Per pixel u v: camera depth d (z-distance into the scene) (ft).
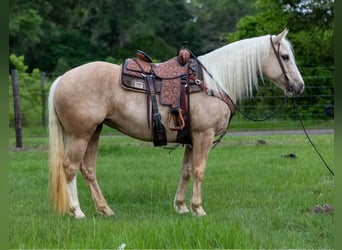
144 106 22.22
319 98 78.23
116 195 27.58
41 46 136.67
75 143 22.16
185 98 22.24
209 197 26.94
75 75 22.20
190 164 23.77
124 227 19.44
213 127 22.80
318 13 81.20
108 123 23.06
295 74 23.86
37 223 20.35
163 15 152.15
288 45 24.03
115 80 22.26
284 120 76.02
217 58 23.34
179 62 22.95
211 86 22.75
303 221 20.99
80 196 27.68
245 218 21.26
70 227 19.67
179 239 17.71
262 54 23.81
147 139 22.88
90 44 140.77
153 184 30.50
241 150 47.65
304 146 49.21
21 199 26.48
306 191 28.14
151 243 17.42
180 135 22.58
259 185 29.86
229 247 17.38
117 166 38.29
